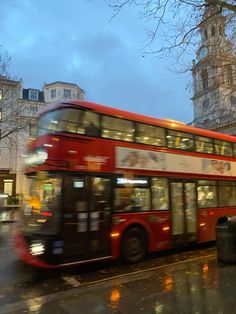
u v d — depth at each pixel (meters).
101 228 8.62
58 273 8.38
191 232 10.96
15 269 8.80
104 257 8.57
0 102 32.28
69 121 8.55
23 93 46.78
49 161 8.29
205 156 12.02
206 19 9.35
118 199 9.12
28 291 6.94
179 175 10.89
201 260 9.49
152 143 10.33
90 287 6.98
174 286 6.78
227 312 5.36
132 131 9.88
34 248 7.99
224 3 8.80
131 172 9.54
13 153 40.62
